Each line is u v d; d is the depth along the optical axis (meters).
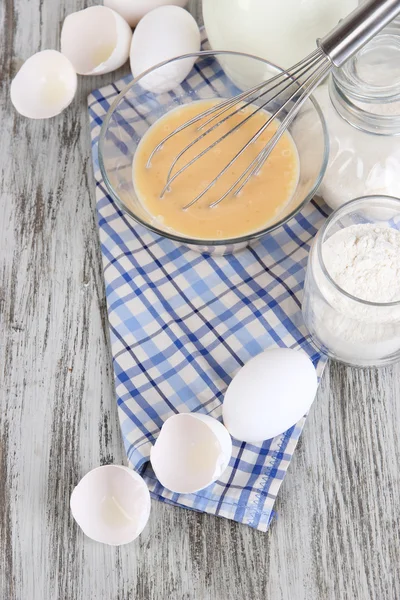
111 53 0.75
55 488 0.66
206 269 0.71
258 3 0.67
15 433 0.67
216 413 0.66
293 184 0.69
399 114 0.65
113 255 0.71
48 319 0.70
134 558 0.64
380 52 0.65
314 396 0.64
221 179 0.70
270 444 0.65
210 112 0.67
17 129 0.77
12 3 0.81
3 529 0.65
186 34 0.72
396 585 0.63
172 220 0.69
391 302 0.61
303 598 0.63
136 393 0.67
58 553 0.64
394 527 0.64
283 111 0.71
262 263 0.71
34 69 0.74
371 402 0.67
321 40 0.62
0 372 0.69
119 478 0.62
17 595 0.64
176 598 0.63
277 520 0.64
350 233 0.65
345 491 0.65
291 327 0.69
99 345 0.70
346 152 0.68
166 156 0.71
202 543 0.64
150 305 0.69
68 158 0.75
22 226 0.73
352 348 0.65
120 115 0.71
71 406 0.68
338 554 0.64
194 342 0.68
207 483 0.61
